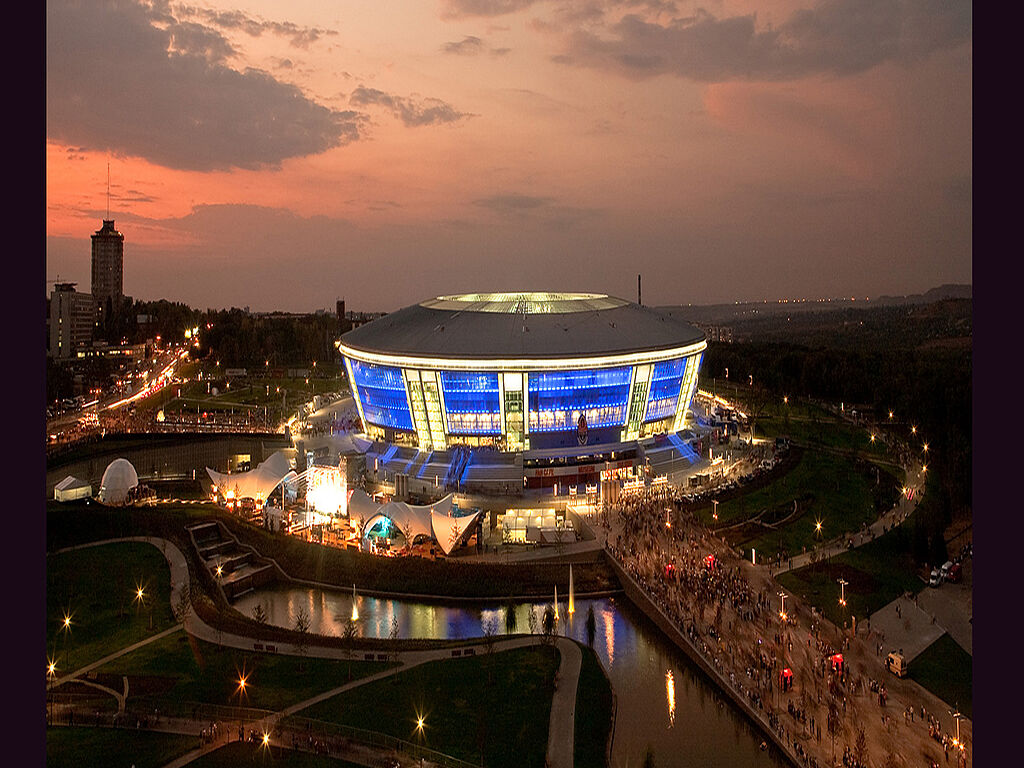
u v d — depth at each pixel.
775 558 141.62
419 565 140.88
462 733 89.19
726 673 102.06
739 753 89.62
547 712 94.25
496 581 136.00
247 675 102.31
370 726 89.62
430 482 178.12
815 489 178.62
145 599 126.50
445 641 113.31
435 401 194.38
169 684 99.62
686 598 124.88
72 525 150.62
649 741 91.88
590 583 136.50
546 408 194.00
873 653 108.00
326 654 109.25
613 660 111.75
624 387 197.75
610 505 165.88
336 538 153.62
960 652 108.25
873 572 134.25
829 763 84.00
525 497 173.25
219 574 136.25
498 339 194.38
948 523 158.25
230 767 81.12
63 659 107.00
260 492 171.00
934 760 83.88
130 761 81.94
